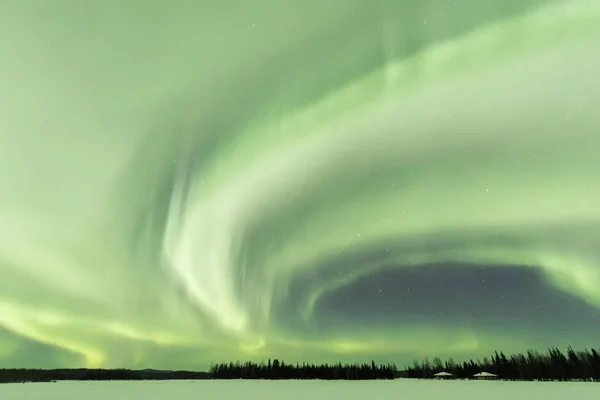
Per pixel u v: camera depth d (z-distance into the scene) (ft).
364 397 61.82
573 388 65.92
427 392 65.41
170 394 67.92
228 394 66.74
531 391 63.87
